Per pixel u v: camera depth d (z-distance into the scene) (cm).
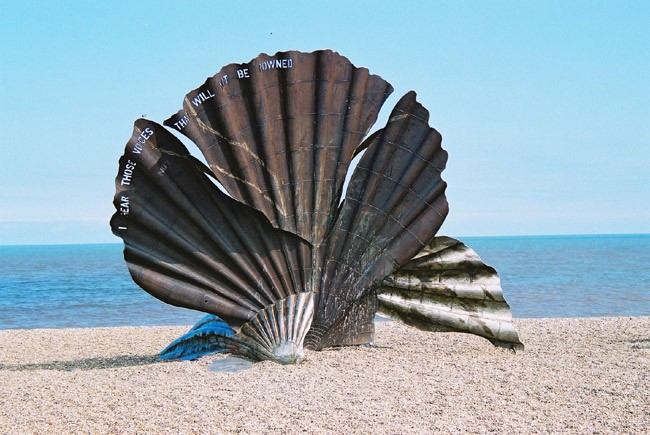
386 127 1083
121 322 2094
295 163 1038
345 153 1056
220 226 1002
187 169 990
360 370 928
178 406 754
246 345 992
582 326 1438
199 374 912
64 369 1017
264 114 1028
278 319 992
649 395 805
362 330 1088
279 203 1020
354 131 1062
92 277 4772
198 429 677
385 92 1080
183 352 1086
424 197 1079
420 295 1096
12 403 777
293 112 1041
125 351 1208
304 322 1002
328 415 718
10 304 2797
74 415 727
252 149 1022
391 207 1067
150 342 1320
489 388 834
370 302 1079
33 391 832
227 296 998
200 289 990
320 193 1045
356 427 680
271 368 941
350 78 1070
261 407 747
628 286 3297
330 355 1030
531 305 2405
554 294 2861
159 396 796
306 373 909
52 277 4778
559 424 696
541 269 4878
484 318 1088
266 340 981
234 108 1017
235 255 999
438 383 856
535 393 812
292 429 675
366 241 1059
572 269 4853
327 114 1053
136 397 794
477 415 723
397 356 1035
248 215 1010
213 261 994
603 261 6284
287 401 769
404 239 1069
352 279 1055
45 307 2659
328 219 1047
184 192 989
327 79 1055
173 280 982
